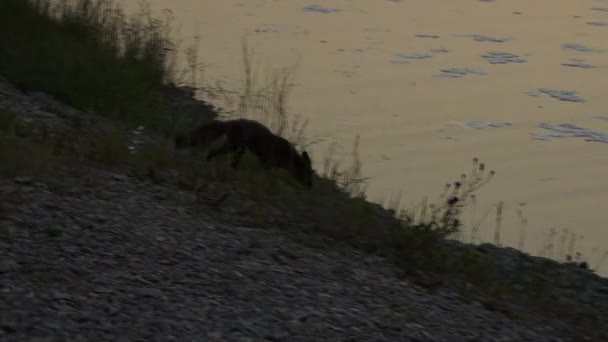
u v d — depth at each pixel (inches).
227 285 1200.8
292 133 2763.3
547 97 3484.3
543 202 2559.1
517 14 4616.1
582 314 1641.2
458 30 4293.8
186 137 1883.6
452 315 1331.2
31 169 1464.1
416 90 3457.2
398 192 2482.8
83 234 1252.5
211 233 1402.6
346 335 1117.1
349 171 2397.9
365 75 3577.8
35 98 2079.2
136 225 1343.5
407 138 2965.1
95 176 1546.5
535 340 1326.3
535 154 2935.5
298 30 4116.6
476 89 3526.1
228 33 3939.5
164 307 1079.6
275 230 1520.7
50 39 2412.6
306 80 3430.1
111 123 2058.3
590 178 2763.3
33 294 1034.7
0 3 2502.5
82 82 2213.3
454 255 1705.2
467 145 2965.1
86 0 2753.4
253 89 3083.2
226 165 1786.4
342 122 3026.6
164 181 1651.1
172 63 2891.2
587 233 2359.7
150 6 4227.4
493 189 2635.3
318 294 1243.2
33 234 1210.0
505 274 1806.1
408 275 1505.9
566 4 4820.4
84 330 978.1
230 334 1042.7
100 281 1112.8
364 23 4330.7
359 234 1626.5
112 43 2677.2
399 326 1200.2
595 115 3314.5
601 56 3988.7
